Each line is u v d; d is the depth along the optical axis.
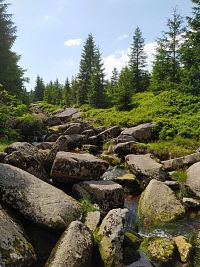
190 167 13.46
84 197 9.45
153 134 23.52
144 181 12.85
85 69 60.56
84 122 35.09
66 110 51.81
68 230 6.79
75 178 10.20
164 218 9.66
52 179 10.30
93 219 7.98
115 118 33.16
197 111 27.58
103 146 23.39
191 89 31.17
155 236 8.24
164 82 41.28
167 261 7.22
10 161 9.34
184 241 7.82
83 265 6.26
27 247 6.36
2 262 5.66
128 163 14.62
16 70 34.19
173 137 22.16
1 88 32.41
